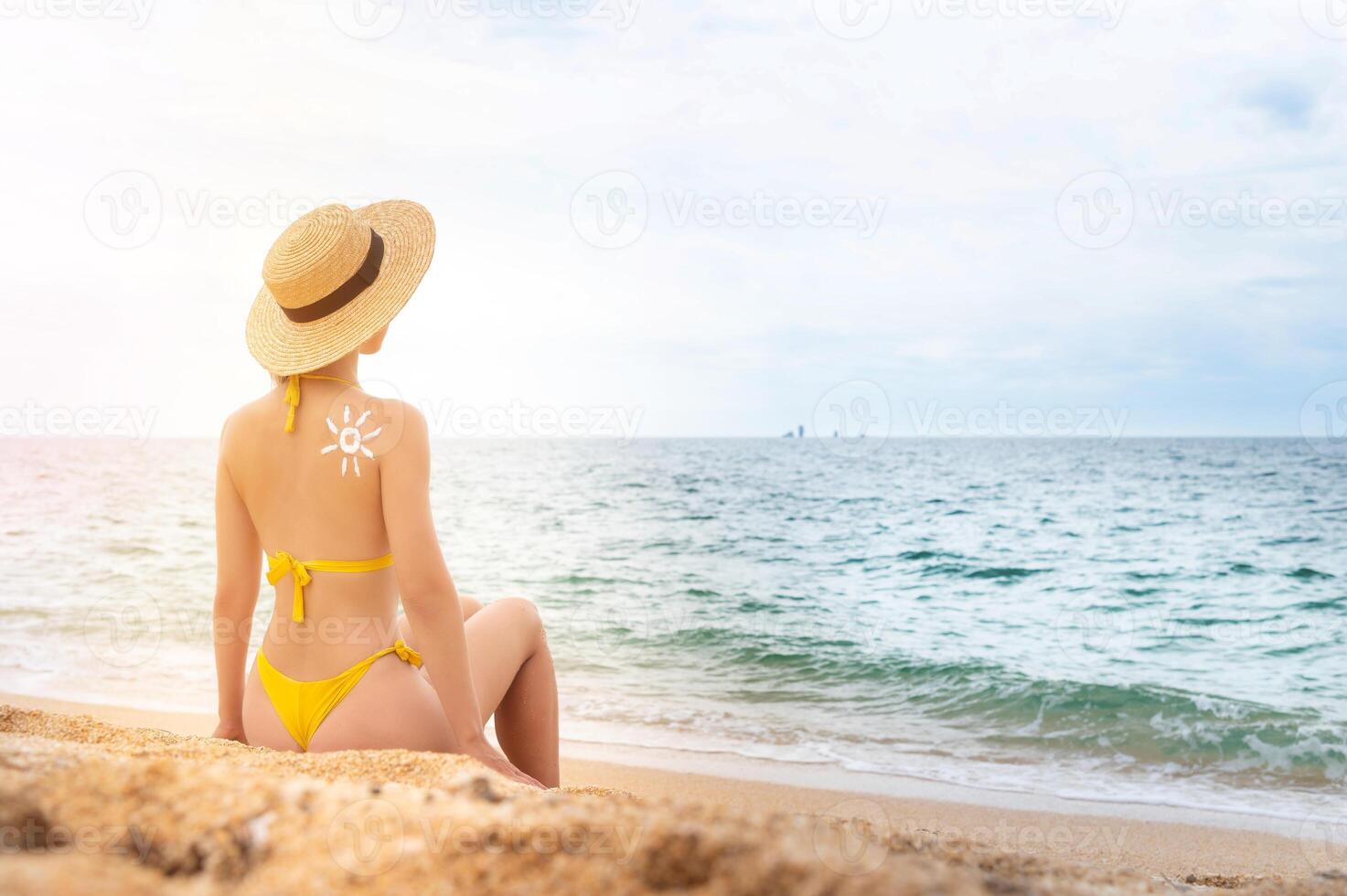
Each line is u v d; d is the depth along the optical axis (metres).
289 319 2.36
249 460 2.35
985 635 8.81
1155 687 6.41
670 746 5.01
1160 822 3.86
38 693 5.75
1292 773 4.62
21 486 18.81
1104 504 20.30
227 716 2.55
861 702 6.16
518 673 2.76
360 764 1.91
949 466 28.67
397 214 2.61
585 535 15.87
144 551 11.87
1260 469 25.97
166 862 1.19
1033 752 5.00
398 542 2.22
